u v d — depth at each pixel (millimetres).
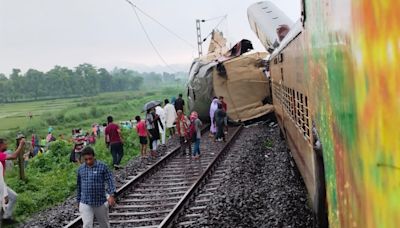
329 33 3377
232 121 24656
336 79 3162
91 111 75750
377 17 2100
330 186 3822
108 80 177625
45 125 65188
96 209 7121
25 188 13266
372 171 2320
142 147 17156
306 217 8344
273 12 23000
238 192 10703
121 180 13500
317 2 3967
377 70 2141
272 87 18594
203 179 12656
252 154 15758
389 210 2094
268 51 22719
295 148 9023
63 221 9945
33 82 163000
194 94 26391
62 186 13742
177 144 20125
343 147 3031
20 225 10055
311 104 5145
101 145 20781
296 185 10664
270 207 9289
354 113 2619
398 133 1945
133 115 72250
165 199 11039
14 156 11047
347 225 3072
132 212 10117
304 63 5699
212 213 9305
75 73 172750
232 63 24500
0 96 154125
